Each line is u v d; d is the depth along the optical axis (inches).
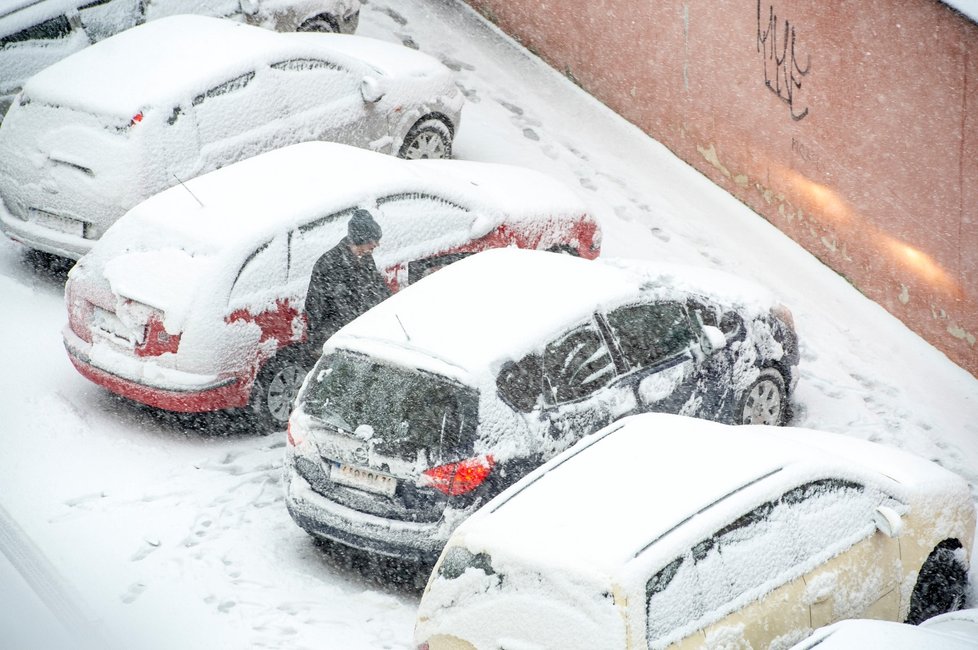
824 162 1099.9
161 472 777.6
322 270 831.7
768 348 821.9
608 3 1337.4
